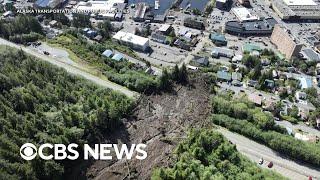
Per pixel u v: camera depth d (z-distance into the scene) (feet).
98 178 561.43
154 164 585.63
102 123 623.36
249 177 543.39
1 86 647.15
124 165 582.76
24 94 620.08
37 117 586.04
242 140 651.25
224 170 553.64
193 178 526.98
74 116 598.34
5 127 544.21
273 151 634.84
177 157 593.42
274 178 558.15
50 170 521.24
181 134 648.38
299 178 591.78
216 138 595.47
